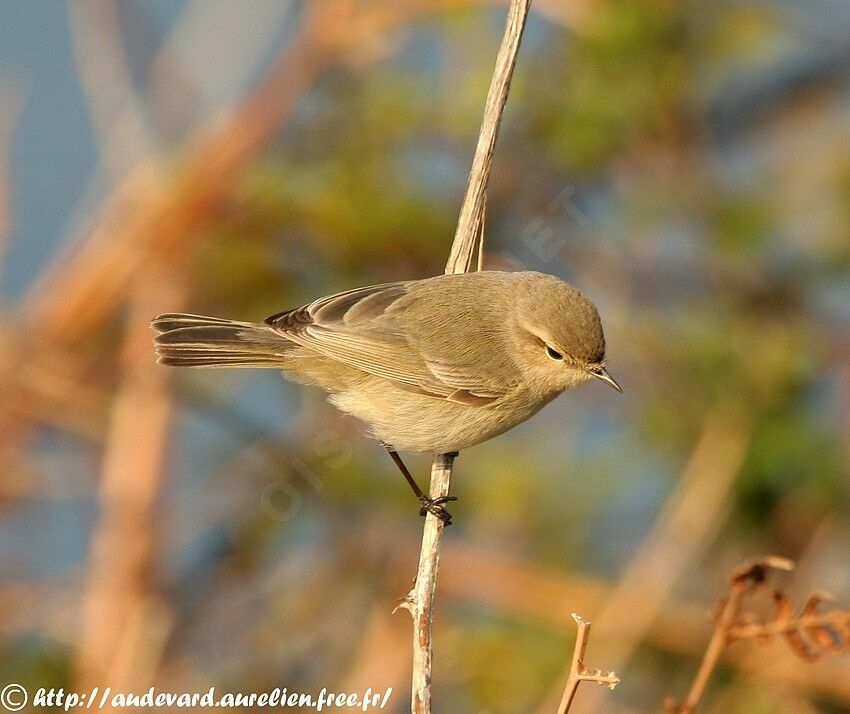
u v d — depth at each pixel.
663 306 14.08
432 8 13.59
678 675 12.84
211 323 11.23
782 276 14.03
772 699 12.50
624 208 14.16
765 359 13.34
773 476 12.94
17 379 13.34
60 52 17.11
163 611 12.84
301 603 13.43
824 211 14.19
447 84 13.80
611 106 13.44
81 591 13.00
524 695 12.80
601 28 13.22
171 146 14.34
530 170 13.96
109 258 13.66
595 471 13.63
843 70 14.47
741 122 14.76
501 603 13.01
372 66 13.90
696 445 13.49
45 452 13.74
